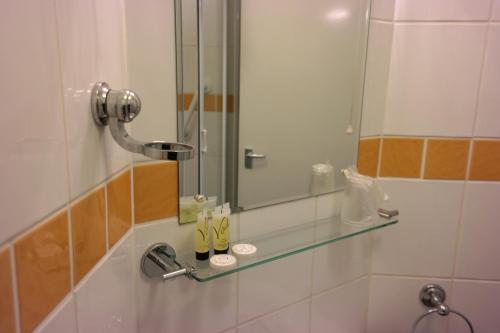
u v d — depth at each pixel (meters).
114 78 0.58
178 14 0.68
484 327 1.10
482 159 1.00
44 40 0.40
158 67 0.66
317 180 0.94
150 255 0.69
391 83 0.98
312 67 0.90
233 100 0.79
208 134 0.76
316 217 0.96
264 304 0.90
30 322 0.39
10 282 0.35
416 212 1.04
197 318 0.79
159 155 0.51
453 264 1.06
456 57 0.94
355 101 0.96
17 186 0.36
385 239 1.06
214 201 0.78
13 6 0.35
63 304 0.45
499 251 1.05
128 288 0.66
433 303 1.07
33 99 0.38
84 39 0.48
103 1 0.54
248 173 0.83
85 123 0.49
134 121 0.65
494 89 0.96
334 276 1.03
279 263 0.91
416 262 1.07
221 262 0.69
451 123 0.98
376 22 0.93
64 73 0.44
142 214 0.68
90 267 0.52
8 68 0.34
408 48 0.96
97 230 0.53
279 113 0.86
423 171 1.01
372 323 1.13
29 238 0.38
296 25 0.86
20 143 0.36
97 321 0.54
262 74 0.83
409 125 0.99
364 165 1.00
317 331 1.03
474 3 0.92
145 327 0.72
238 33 0.78
